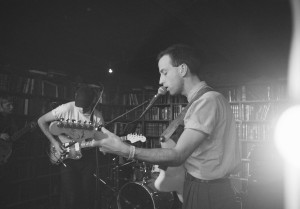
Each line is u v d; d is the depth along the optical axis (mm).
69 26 3533
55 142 2809
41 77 3898
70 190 2805
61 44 4125
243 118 4652
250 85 4688
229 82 4863
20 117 3594
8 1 2832
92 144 1058
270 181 3906
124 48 4441
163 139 1353
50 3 2912
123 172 4062
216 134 1151
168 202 3053
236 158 1242
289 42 3586
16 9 3021
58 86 4141
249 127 4582
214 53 4516
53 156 2910
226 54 3541
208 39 3053
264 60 3891
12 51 3672
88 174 2900
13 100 3484
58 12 3133
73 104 2979
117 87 5469
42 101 3865
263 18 3041
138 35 3895
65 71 4430
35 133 3730
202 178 1153
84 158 2867
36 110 3766
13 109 3463
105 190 4047
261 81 4590
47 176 3857
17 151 3514
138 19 3383
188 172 1213
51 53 4172
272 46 3762
